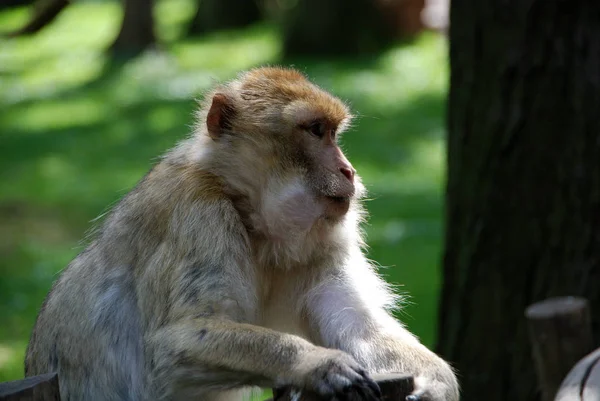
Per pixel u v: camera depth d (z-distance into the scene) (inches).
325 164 310.5
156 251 307.4
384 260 792.9
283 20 1658.5
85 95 1518.2
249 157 312.5
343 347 309.1
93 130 1326.3
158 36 1768.0
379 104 1353.3
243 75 338.3
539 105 438.0
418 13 1673.2
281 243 314.7
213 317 290.5
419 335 631.8
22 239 886.4
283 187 310.8
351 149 1159.6
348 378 256.4
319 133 312.7
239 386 282.2
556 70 435.2
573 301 365.7
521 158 442.9
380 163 1109.1
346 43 1619.1
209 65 1635.1
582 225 436.1
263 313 326.3
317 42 1624.0
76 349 327.0
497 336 453.7
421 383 274.2
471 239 456.4
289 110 310.8
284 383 267.4
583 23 432.8
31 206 995.9
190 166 316.5
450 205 466.6
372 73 1510.8
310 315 321.4
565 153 436.8
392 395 260.1
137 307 316.2
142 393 315.0
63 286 336.8
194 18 1873.8
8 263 817.5
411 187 1017.5
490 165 448.5
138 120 1357.0
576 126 434.9
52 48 1875.0
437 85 1437.0
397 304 341.1
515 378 450.9
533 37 436.1
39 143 1274.6
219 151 314.7
